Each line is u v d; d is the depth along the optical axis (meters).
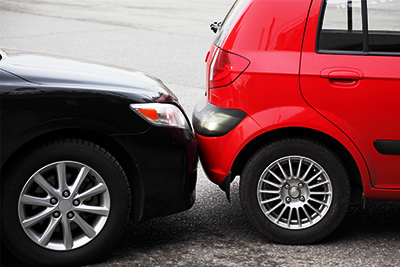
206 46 13.57
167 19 17.19
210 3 20.75
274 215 4.73
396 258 4.52
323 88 4.48
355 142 4.52
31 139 4.15
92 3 20.59
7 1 20.64
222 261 4.43
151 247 4.66
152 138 4.36
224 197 5.76
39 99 4.12
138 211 4.46
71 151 4.19
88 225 4.29
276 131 4.68
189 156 4.53
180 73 11.09
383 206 5.56
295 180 4.67
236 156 4.61
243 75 4.53
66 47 13.09
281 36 4.53
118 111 4.27
